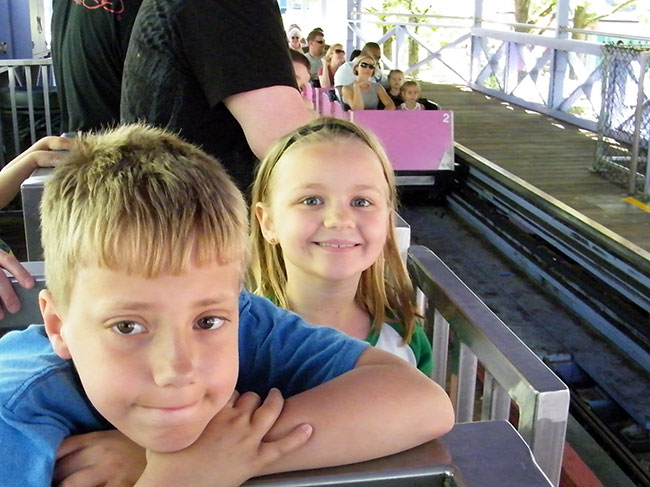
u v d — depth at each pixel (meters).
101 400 0.67
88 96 1.84
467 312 1.25
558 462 1.06
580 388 3.81
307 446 0.72
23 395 0.74
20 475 0.72
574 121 8.49
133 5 1.74
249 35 1.51
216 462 0.70
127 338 0.66
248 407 0.76
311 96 5.95
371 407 0.77
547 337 4.27
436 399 0.79
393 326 1.48
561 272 4.91
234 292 0.70
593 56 8.33
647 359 3.94
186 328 0.67
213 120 1.60
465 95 10.57
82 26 1.77
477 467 0.68
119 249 0.64
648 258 4.40
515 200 5.80
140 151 0.72
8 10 7.01
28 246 1.48
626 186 5.82
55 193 0.70
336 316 1.46
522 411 1.05
